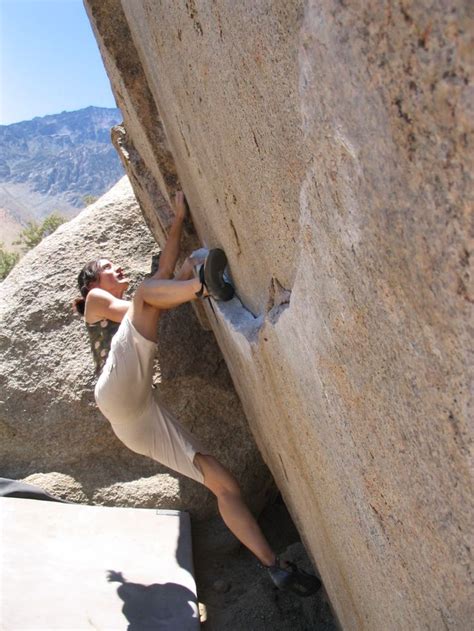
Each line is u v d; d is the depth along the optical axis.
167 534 3.93
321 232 1.25
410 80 0.86
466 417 0.98
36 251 5.07
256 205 1.82
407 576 1.41
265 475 4.45
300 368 1.72
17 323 4.75
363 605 1.97
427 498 1.18
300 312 1.53
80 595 3.14
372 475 1.42
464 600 1.16
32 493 4.27
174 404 4.49
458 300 0.90
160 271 3.46
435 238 0.91
